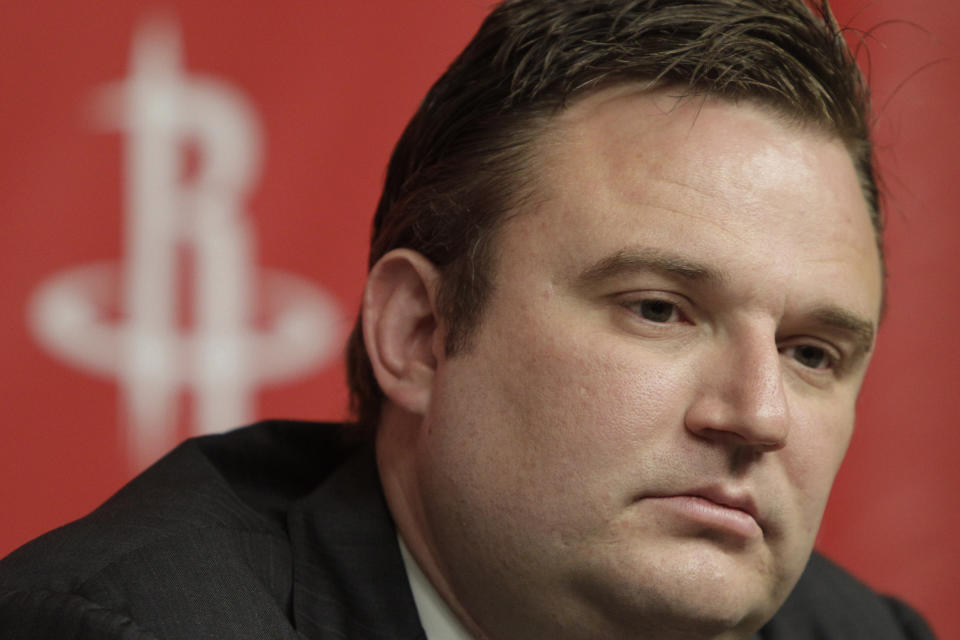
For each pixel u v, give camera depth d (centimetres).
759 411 317
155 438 652
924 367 751
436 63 702
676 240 327
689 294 330
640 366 327
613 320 334
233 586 340
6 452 632
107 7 656
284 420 470
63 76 648
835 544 742
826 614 518
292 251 675
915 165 744
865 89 395
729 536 329
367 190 688
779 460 342
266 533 386
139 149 657
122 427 648
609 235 332
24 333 637
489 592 355
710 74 348
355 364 450
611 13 362
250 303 667
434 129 394
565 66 357
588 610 340
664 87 349
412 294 383
